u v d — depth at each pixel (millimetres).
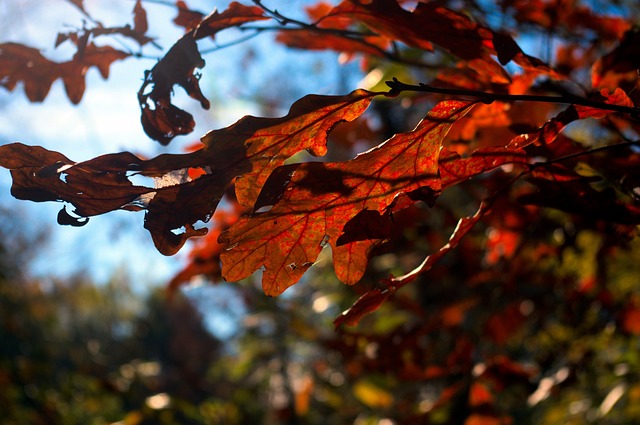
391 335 1043
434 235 1130
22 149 482
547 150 595
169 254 492
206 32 561
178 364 2857
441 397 1059
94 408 2186
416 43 611
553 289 1249
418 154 511
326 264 1341
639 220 590
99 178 485
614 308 1269
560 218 981
